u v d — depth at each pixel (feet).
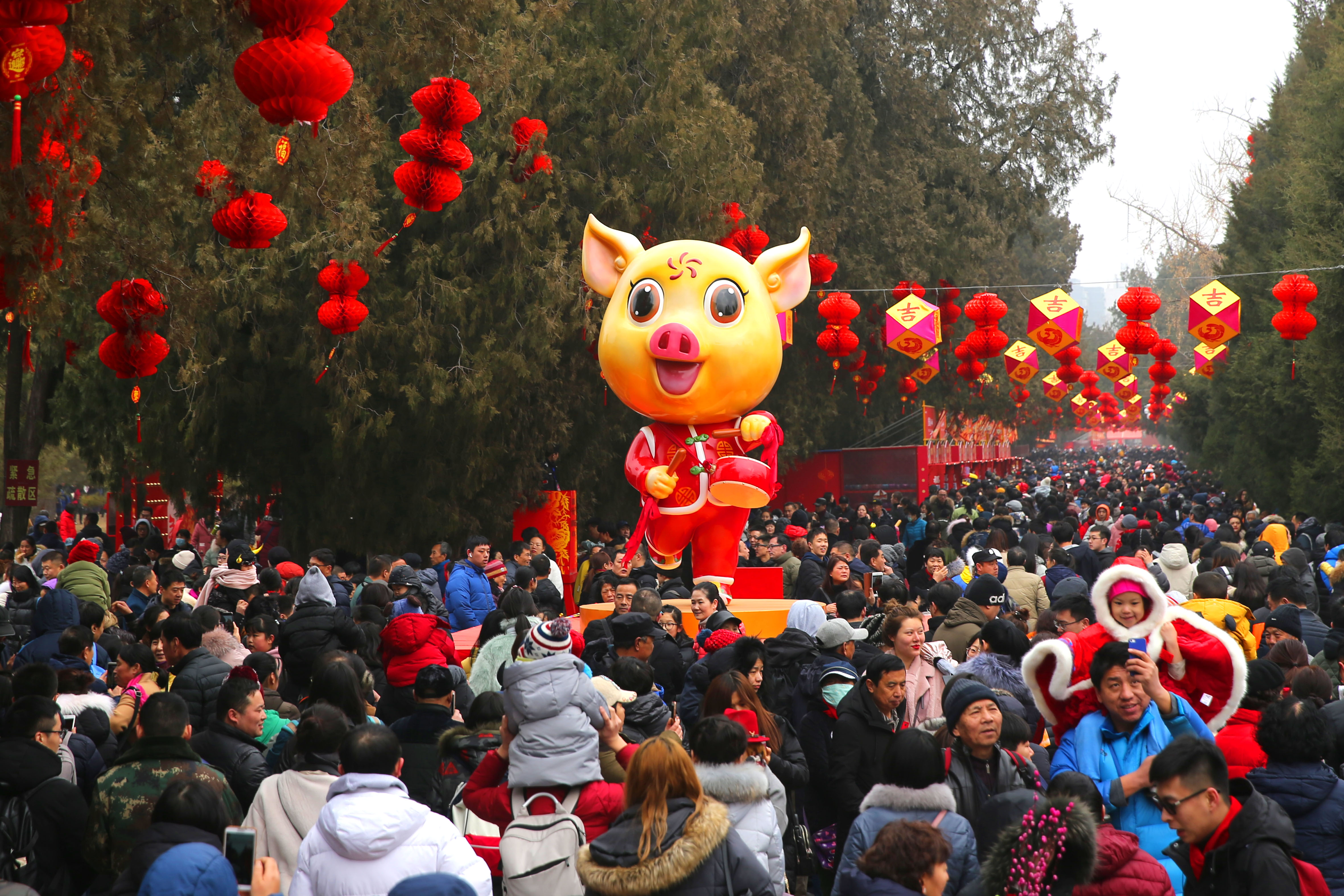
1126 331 54.39
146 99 27.04
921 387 101.35
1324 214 74.59
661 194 58.29
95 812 16.25
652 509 39.75
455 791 18.94
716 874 12.79
